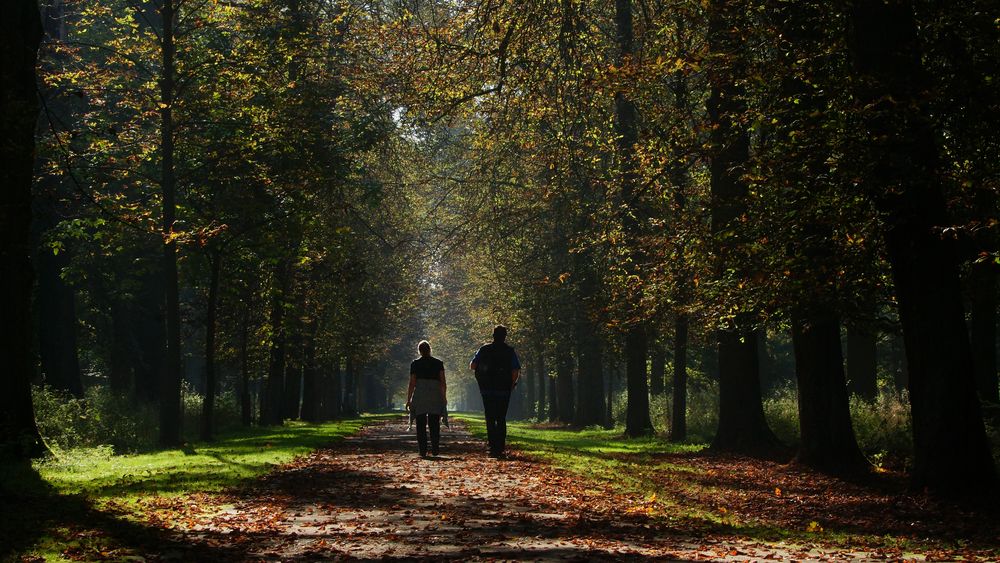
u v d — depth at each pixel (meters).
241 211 27.83
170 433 25.62
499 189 35.25
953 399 13.15
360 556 8.41
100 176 25.89
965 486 13.06
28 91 16.94
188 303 41.44
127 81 28.66
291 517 11.05
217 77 26.28
